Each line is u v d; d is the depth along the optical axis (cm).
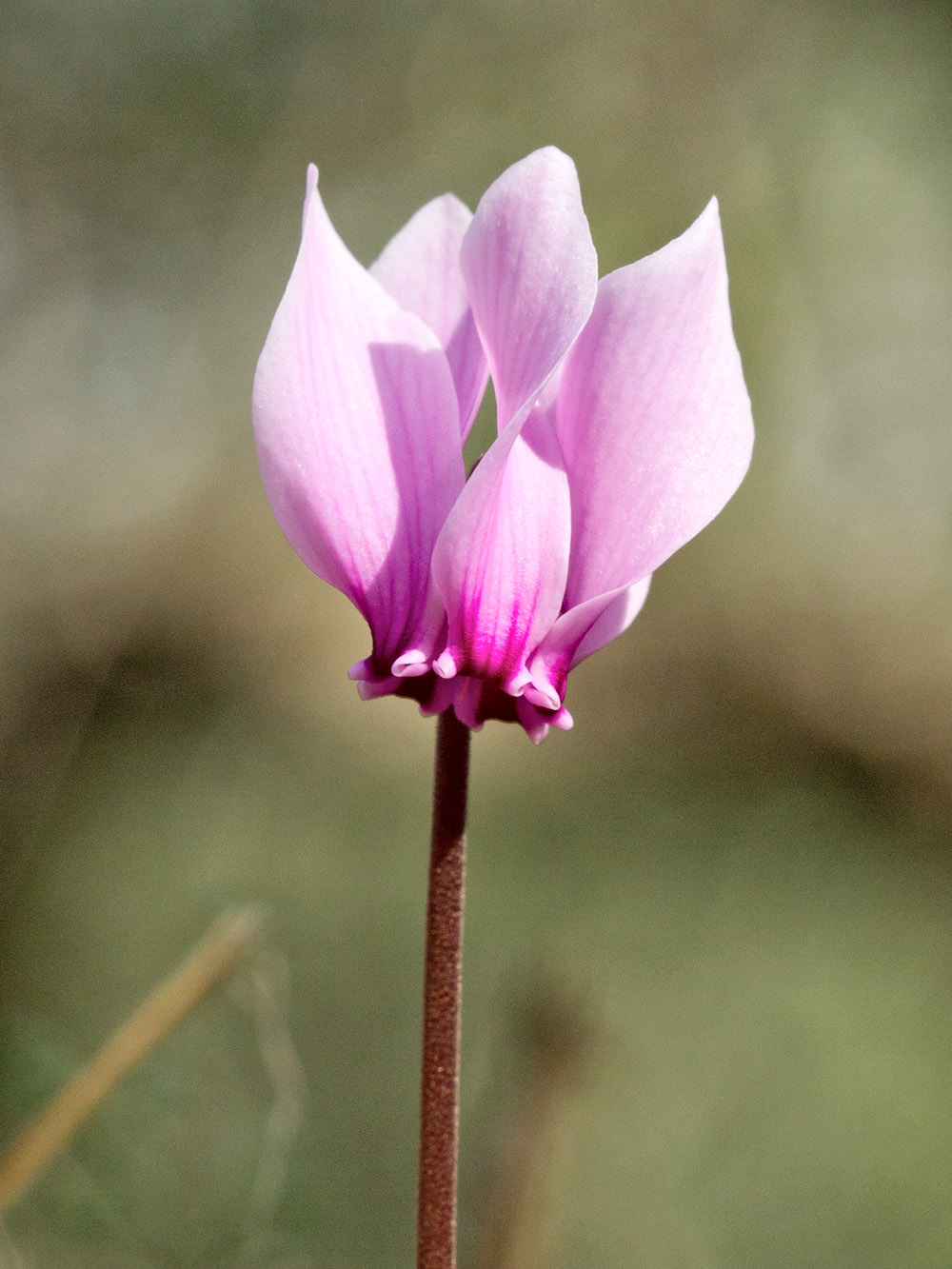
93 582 71
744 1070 53
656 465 16
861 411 96
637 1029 56
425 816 86
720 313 16
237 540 87
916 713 101
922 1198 47
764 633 106
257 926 21
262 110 64
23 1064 27
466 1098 39
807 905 76
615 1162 42
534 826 85
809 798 95
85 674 65
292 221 67
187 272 66
